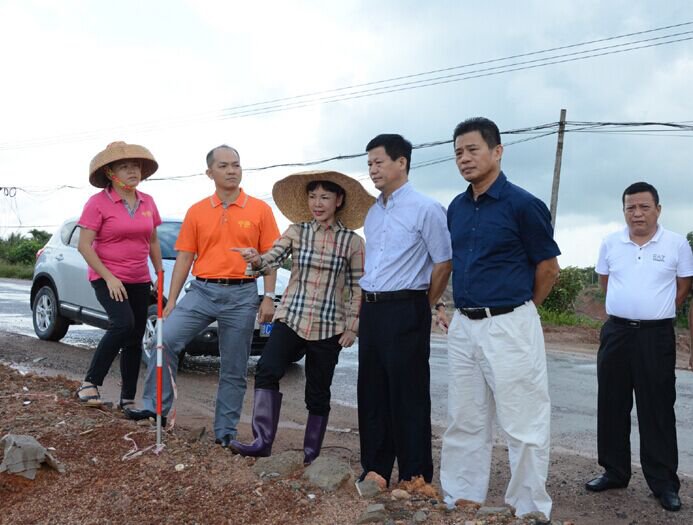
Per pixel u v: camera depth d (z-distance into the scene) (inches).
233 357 192.1
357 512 140.8
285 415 255.6
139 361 220.1
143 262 211.2
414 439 166.4
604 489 186.2
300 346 181.8
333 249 178.5
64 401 204.8
